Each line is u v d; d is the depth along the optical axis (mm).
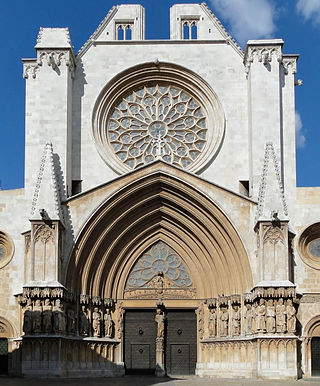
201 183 43531
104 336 43906
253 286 42062
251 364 41094
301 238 44688
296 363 39781
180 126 47812
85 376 41875
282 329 40094
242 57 47875
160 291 45312
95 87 47594
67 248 42562
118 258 45156
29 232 43125
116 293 45125
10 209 45812
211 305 44219
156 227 45688
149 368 44750
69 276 42438
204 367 44000
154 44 48250
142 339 45156
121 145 47562
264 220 41344
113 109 48094
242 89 47594
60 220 41531
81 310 42812
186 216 44688
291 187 45156
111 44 48250
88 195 43312
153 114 48000
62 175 44156
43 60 45719
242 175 46406
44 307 40219
